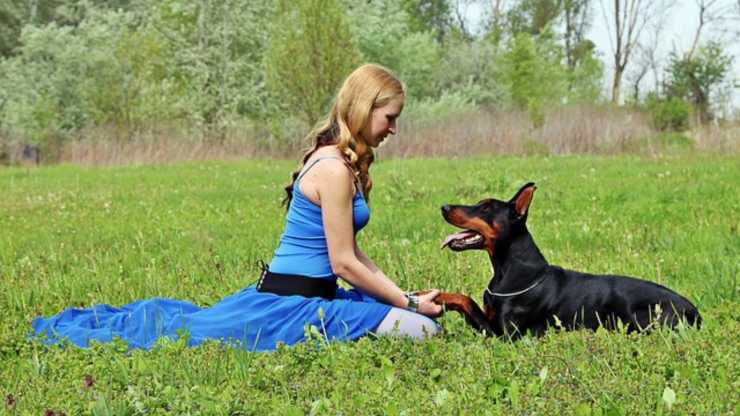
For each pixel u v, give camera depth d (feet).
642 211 32.91
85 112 101.50
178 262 24.93
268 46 101.96
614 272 22.40
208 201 41.73
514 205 16.74
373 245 26.89
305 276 16.24
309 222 16.24
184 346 15.10
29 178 62.03
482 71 123.65
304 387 13.07
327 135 16.42
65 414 12.01
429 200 38.86
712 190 38.42
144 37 94.38
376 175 53.42
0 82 109.50
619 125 76.84
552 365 13.64
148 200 43.09
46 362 14.61
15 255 28.07
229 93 101.04
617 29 162.81
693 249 24.97
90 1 154.81
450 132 78.28
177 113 89.76
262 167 67.15
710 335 14.89
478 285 21.08
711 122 72.90
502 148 76.02
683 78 114.83
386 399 12.36
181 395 12.64
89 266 25.20
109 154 78.23
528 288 16.63
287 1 81.76
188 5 104.73
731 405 11.60
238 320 15.87
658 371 13.21
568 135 75.82
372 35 111.45
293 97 81.30
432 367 14.11
